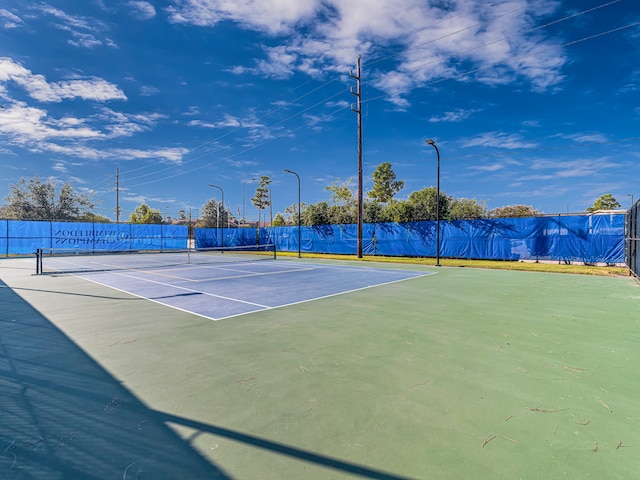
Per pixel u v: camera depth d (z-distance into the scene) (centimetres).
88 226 3089
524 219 2003
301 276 1378
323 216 3509
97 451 254
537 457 243
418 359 438
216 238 3784
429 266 1836
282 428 282
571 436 269
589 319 645
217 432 277
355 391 349
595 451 250
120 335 551
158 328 593
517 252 2025
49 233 2898
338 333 557
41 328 596
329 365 419
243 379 379
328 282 1188
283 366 416
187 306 780
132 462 242
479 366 413
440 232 2319
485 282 1179
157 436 272
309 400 330
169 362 432
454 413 305
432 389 352
